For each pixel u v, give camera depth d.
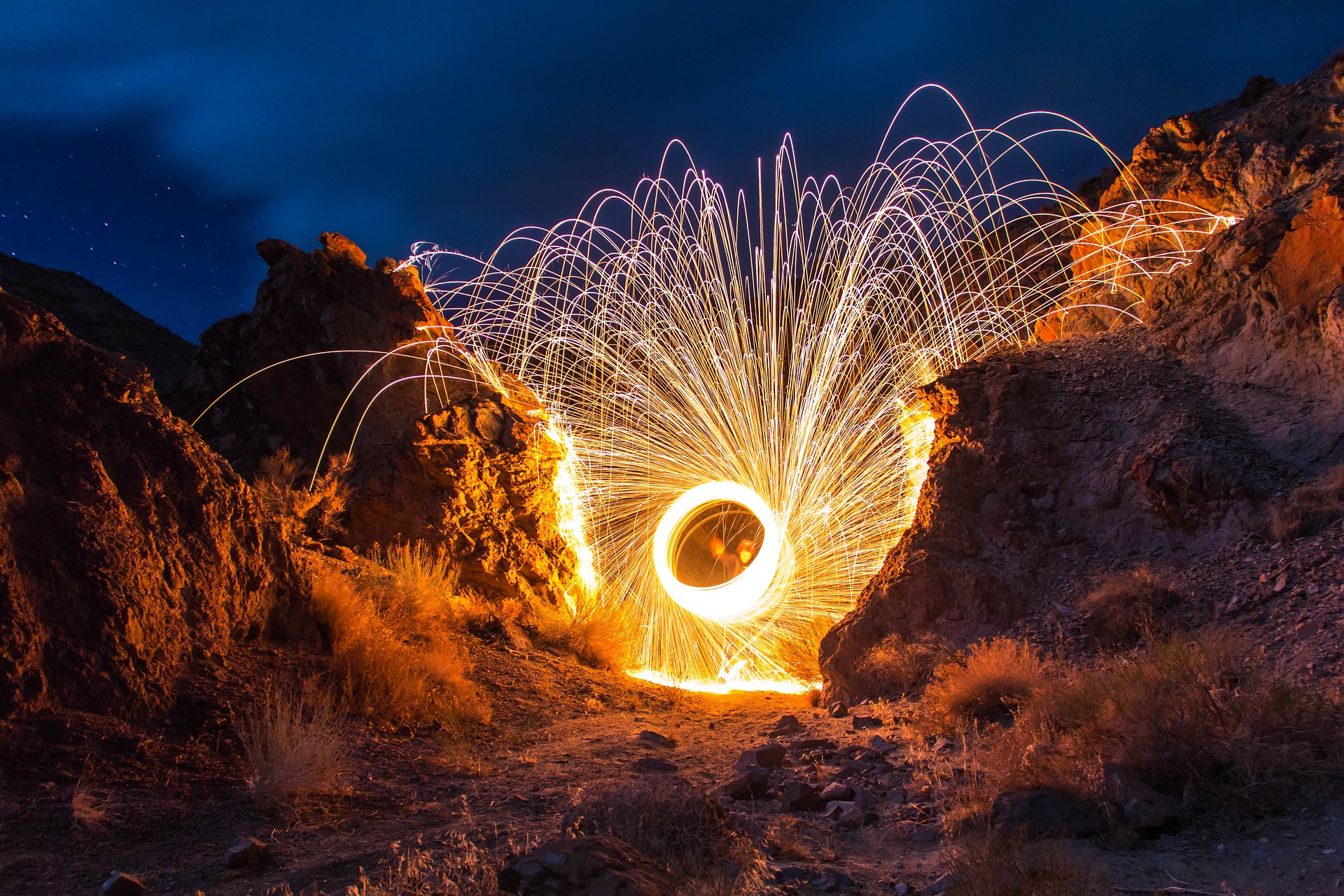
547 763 5.29
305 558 7.41
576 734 6.24
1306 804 3.38
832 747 5.51
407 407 11.07
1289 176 9.33
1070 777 3.76
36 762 3.90
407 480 9.83
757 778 4.57
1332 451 7.01
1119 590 6.46
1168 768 3.75
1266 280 8.16
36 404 4.99
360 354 11.46
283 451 10.84
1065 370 8.91
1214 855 3.19
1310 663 4.69
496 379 11.65
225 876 3.38
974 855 3.05
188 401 12.51
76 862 3.39
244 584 5.72
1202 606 6.12
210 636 5.29
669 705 7.96
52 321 5.33
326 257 11.98
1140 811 3.40
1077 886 2.80
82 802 3.72
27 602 4.22
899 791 4.40
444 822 4.11
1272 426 7.51
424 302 11.62
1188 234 10.12
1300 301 7.89
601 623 9.75
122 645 4.53
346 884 3.30
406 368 11.17
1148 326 9.35
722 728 6.80
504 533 10.14
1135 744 3.90
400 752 5.17
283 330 11.85
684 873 3.07
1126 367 8.78
